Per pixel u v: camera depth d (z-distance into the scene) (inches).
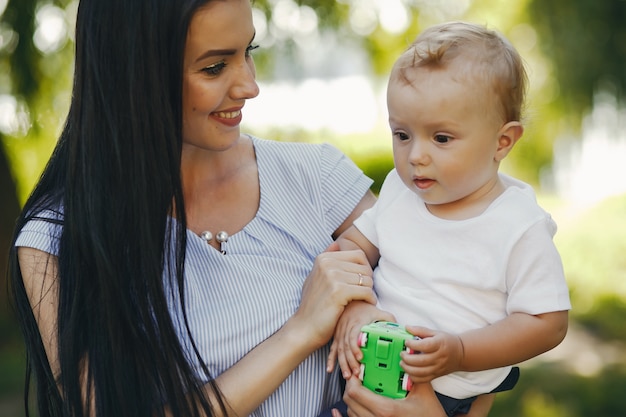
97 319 62.5
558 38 215.2
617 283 278.7
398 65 63.8
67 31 204.1
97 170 62.4
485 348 61.2
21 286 66.3
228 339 65.2
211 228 69.6
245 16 62.2
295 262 70.1
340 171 76.6
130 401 61.9
